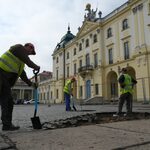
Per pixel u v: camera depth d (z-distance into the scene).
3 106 4.04
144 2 26.77
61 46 51.25
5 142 2.71
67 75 47.88
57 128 4.02
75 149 2.26
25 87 79.75
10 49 4.16
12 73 4.14
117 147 2.27
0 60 4.11
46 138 2.89
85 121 5.03
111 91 33.53
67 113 8.88
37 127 4.17
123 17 30.70
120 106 6.77
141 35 26.92
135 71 27.69
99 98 32.19
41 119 6.16
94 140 2.64
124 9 30.16
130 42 29.02
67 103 11.34
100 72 34.47
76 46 43.84
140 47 26.88
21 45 4.16
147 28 26.12
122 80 6.68
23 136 3.12
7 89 4.07
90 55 38.19
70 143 2.54
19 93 78.94
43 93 64.25
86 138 2.79
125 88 6.72
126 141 2.52
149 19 25.91
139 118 5.55
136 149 2.20
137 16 27.75
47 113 9.18
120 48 31.06
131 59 28.48
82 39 41.25
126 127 3.59
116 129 3.41
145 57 25.95
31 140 2.79
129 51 29.19
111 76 34.00
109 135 2.92
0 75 4.04
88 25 39.06
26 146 2.48
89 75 37.78
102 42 35.22
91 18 38.84
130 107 6.70
